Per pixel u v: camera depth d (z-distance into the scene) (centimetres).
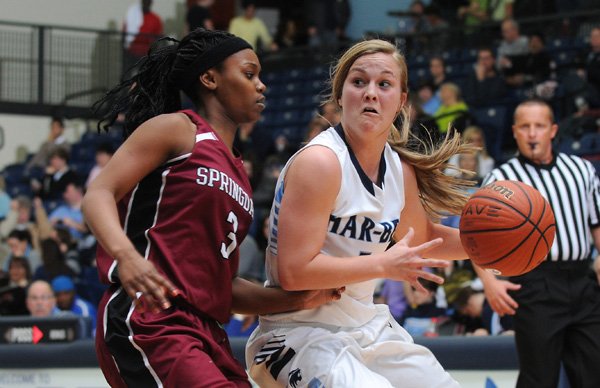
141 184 380
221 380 357
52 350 668
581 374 552
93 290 967
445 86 1105
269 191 1066
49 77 1656
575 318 552
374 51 394
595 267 580
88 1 1703
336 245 395
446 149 425
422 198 443
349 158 392
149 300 348
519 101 1155
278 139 1213
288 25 1606
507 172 580
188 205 376
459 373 621
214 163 382
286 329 405
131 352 369
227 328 768
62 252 1024
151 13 1633
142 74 416
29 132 1645
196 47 402
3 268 1108
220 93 404
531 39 1201
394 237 438
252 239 898
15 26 1688
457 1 1451
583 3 1323
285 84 1535
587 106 1101
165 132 375
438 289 766
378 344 408
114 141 1468
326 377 384
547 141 575
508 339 614
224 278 385
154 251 376
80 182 1247
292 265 377
